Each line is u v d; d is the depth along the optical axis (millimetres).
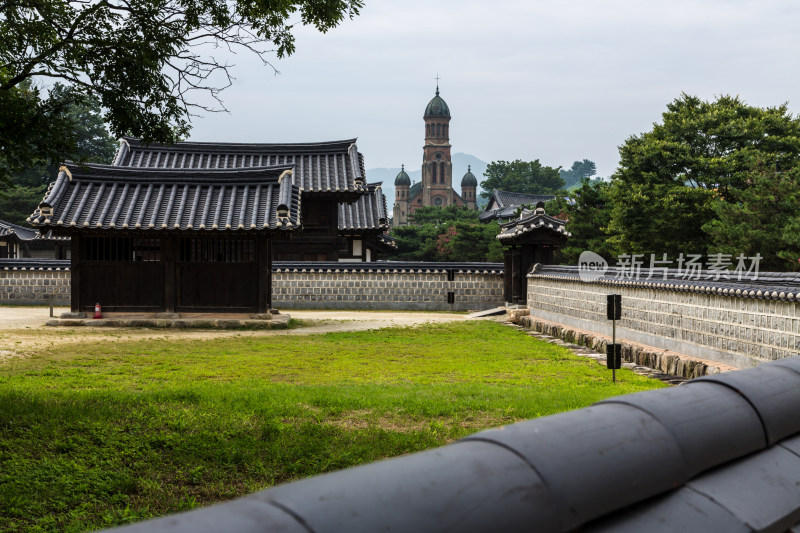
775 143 31109
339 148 34750
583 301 20047
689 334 14227
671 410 1588
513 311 24938
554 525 1155
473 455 1185
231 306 20594
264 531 905
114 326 19750
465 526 1042
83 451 6707
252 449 6836
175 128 9727
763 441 1739
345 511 981
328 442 7145
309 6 10391
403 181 150000
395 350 16031
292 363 13766
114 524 5109
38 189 53844
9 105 8227
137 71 8750
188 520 926
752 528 1426
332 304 29641
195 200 20375
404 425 8172
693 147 32219
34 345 15367
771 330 11492
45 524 5078
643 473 1367
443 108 137125
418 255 60594
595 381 12141
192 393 9453
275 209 20234
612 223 32250
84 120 58156
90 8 8594
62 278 28547
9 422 7477
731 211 25062
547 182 112375
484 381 12180
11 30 8219
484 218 79875
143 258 20797
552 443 1282
